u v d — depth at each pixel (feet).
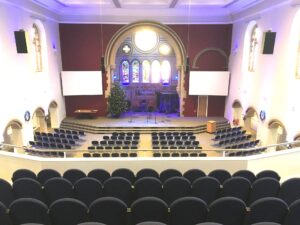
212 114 65.31
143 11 57.82
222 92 61.21
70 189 15.19
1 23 35.09
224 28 60.23
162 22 59.26
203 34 60.49
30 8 43.68
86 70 61.72
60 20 58.49
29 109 43.93
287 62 37.37
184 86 63.36
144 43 72.38
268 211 11.86
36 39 48.60
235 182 15.19
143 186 15.25
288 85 37.37
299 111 34.91
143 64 73.82
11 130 41.29
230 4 50.93
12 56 38.17
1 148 34.96
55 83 56.49
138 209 11.94
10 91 37.55
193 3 51.72
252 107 49.29
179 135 49.88
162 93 71.51
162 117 65.21
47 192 15.16
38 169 22.00
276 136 43.62
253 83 48.73
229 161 22.13
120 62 73.20
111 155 36.52
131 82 74.38
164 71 74.08
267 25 43.29
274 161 23.11
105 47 60.70
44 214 11.94
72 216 11.83
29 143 41.91
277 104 40.37
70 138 48.21
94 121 60.18
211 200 15.46
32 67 45.27
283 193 15.14
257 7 46.01
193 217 11.88
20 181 14.99
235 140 46.65
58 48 58.70
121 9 57.00
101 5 53.67
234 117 59.41
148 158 22.11
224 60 61.72
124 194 15.35
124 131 55.98
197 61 61.98
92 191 15.17
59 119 58.90
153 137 48.08
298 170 23.95
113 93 61.77
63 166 21.89
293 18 35.68
